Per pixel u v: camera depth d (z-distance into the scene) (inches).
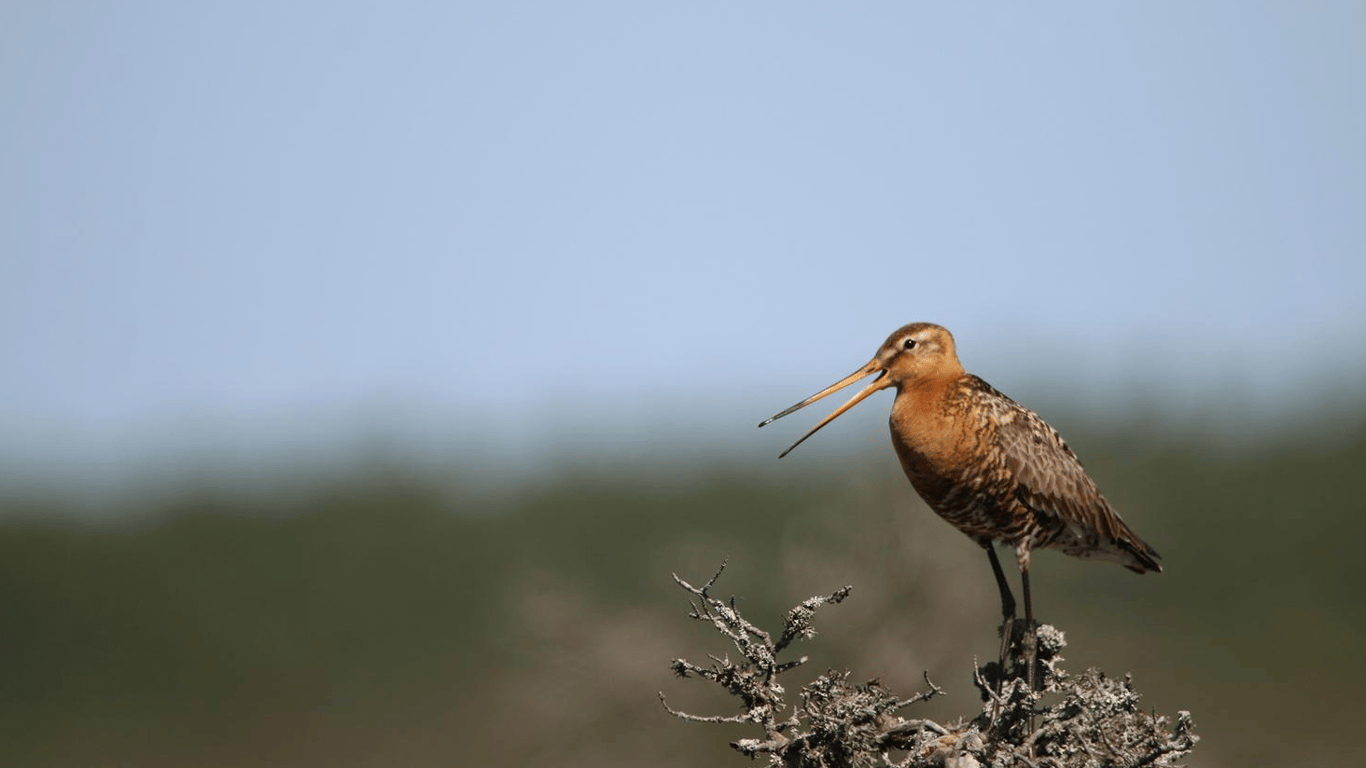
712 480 981.2
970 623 655.1
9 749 877.8
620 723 691.4
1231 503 943.0
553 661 720.3
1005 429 412.5
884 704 317.7
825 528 682.2
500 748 759.1
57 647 962.7
